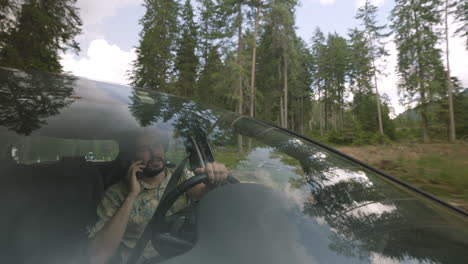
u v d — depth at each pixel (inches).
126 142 38.5
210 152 41.8
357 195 36.7
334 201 33.9
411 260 26.2
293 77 1609.3
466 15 964.6
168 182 38.2
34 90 39.8
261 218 29.6
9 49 517.0
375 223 31.3
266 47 1494.8
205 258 25.9
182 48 1408.7
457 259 27.1
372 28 1553.9
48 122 35.5
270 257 25.2
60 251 27.1
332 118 2546.8
